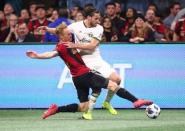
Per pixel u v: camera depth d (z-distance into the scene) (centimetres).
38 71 3444
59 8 4053
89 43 2766
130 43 3416
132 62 3409
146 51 3406
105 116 2967
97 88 2738
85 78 2702
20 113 3197
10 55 3459
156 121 2656
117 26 3772
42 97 3438
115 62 3425
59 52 2703
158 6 4369
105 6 3994
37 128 2345
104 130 2250
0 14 3984
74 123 2556
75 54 2714
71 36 2878
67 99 3416
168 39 3812
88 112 2798
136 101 2759
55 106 2759
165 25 4059
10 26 3847
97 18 2808
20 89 3450
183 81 3384
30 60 3450
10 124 2534
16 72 3456
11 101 3453
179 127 2359
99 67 2909
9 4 4025
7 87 3456
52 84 3431
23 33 3691
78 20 3638
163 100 3388
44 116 2766
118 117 2909
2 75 3459
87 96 2764
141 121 2653
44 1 4378
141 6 4372
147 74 3403
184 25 3781
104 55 3425
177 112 3216
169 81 3391
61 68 3428
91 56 2903
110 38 3684
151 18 3809
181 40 3781
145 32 3606
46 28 2734
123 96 2762
